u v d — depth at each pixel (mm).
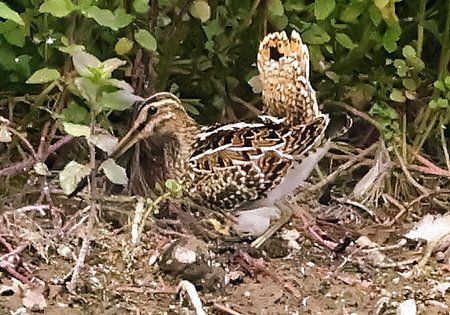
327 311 1599
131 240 1668
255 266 1654
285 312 1593
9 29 1753
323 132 1664
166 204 1727
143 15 1801
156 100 1668
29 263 1634
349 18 1844
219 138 1661
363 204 1828
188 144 1667
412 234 1729
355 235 1749
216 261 1661
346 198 1832
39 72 1686
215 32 1848
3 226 1657
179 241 1667
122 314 1568
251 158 1644
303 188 1812
